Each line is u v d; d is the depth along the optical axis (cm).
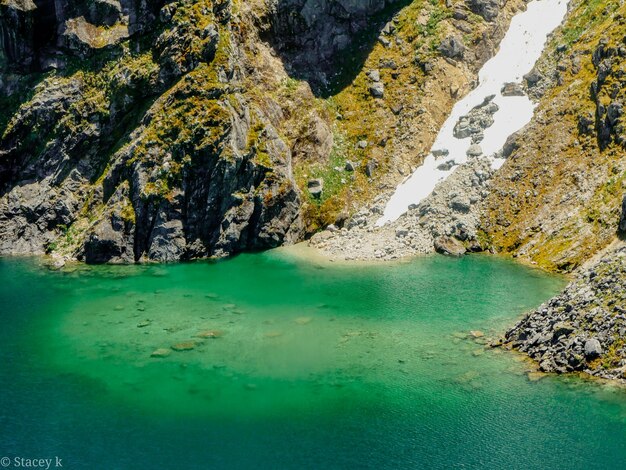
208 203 7988
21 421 4541
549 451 4112
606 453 4084
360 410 4606
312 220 8469
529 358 5244
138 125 8550
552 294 6406
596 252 6794
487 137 8731
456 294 6531
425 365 5188
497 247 7725
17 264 8025
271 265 7569
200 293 6806
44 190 8825
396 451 4144
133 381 5041
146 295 6788
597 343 4959
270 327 5925
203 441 4288
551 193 7725
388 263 7506
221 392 4862
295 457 4106
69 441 4303
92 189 8575
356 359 5309
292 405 4675
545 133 8188
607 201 7094
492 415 4506
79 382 5041
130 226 7950
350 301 6450
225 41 8556
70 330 5966
